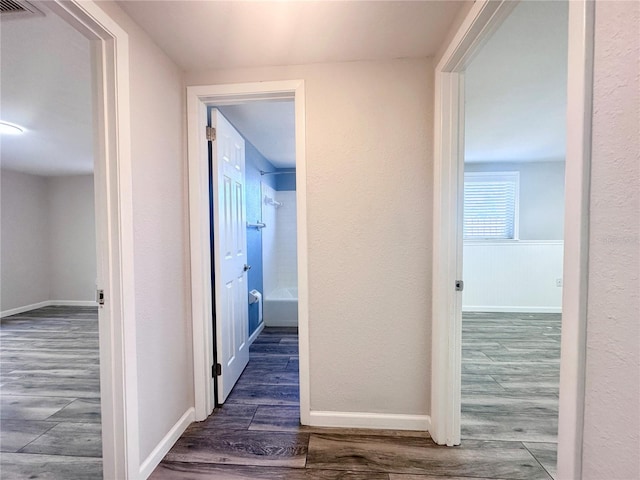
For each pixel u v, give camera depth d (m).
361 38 1.48
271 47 1.54
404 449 1.58
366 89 1.67
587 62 0.63
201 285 1.82
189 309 1.81
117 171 1.22
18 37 1.46
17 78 1.87
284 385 2.26
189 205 1.80
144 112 1.40
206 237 1.87
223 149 2.05
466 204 4.46
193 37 1.45
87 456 1.55
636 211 0.54
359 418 1.76
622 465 0.58
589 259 0.64
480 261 4.32
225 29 1.39
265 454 1.55
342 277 1.74
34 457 1.54
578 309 0.66
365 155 1.69
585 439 0.66
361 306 1.74
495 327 3.67
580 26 0.64
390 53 1.60
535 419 1.86
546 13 1.38
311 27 1.39
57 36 1.46
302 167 1.72
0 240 4.42
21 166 4.32
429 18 1.34
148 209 1.43
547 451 1.57
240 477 1.41
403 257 1.71
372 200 1.70
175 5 1.23
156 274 1.49
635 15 0.54
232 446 1.61
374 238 1.71
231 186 2.21
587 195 0.64
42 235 5.02
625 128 0.56
